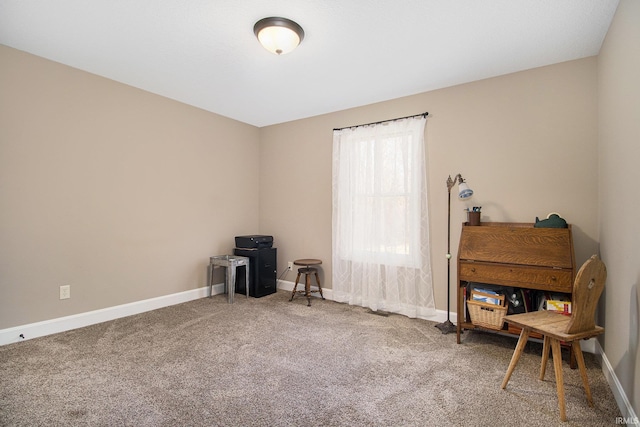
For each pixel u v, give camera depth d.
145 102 3.34
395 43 2.37
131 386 1.91
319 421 1.61
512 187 2.81
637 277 1.53
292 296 3.83
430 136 3.24
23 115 2.54
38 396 1.79
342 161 3.80
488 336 2.76
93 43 2.41
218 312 3.35
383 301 3.47
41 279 2.64
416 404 1.76
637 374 1.49
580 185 2.53
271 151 4.59
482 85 2.96
